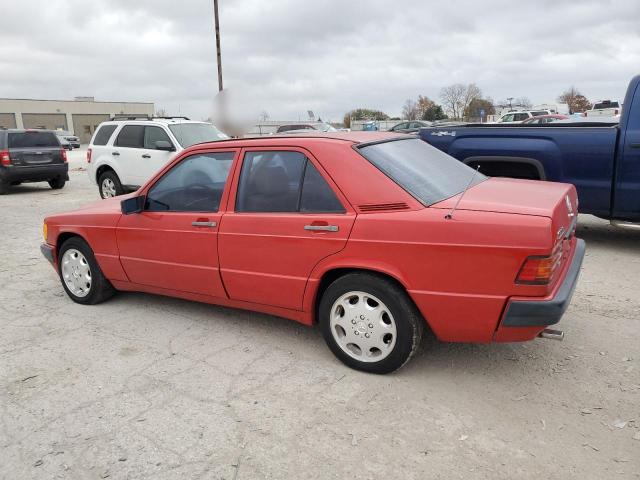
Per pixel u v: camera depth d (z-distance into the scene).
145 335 4.43
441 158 4.30
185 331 4.47
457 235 3.14
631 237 7.21
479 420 3.05
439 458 2.74
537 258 2.98
